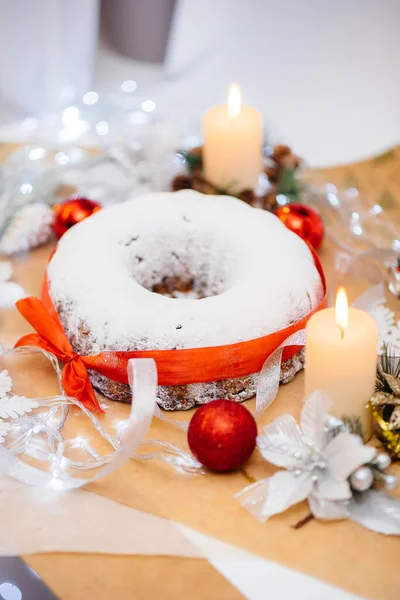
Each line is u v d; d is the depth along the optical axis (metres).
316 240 1.04
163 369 0.85
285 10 1.39
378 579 0.75
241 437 0.79
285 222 1.02
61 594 0.75
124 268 0.92
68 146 1.21
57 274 0.92
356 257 1.00
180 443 0.86
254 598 0.74
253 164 1.05
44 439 0.87
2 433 0.84
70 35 1.43
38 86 1.45
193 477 0.83
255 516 0.79
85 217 1.03
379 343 0.91
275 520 0.79
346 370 0.79
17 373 0.93
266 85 1.41
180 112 1.31
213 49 1.45
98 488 0.82
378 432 0.83
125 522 0.79
